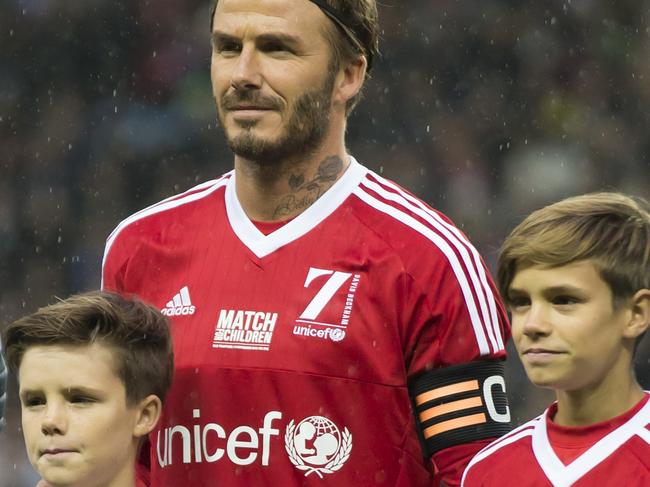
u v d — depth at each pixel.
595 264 8.49
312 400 9.48
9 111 39.88
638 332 8.73
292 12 9.53
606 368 8.63
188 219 10.20
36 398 9.32
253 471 9.52
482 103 39.97
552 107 40.16
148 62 40.47
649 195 39.00
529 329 8.61
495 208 37.97
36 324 9.29
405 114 39.53
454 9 41.06
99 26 40.72
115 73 40.41
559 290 8.55
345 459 9.50
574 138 39.66
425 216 9.85
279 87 9.54
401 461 9.66
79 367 9.19
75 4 40.97
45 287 36.88
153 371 9.48
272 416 9.51
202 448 9.65
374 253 9.65
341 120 10.02
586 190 38.66
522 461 8.90
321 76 9.70
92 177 38.78
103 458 9.26
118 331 9.31
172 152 39.00
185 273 9.99
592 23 41.12
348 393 9.50
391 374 9.57
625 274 8.55
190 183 38.59
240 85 9.52
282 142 9.62
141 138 39.22
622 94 40.62
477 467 9.11
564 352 8.54
